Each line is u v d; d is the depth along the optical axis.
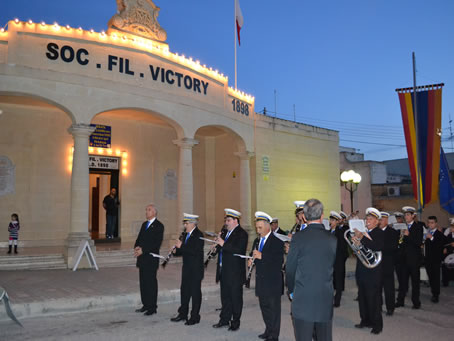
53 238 15.30
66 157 15.84
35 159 15.23
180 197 15.16
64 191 15.69
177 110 15.02
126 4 14.20
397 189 29.81
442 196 17.97
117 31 13.90
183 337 6.14
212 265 13.42
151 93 14.26
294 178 20.33
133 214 17.28
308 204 4.45
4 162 14.64
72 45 12.76
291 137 20.44
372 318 6.44
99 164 16.69
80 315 7.57
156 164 18.25
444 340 6.03
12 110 14.96
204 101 16.19
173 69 15.11
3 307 7.21
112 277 10.57
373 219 6.63
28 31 12.08
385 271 7.62
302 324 4.12
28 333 6.41
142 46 14.20
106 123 16.92
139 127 17.80
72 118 12.69
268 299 5.88
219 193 20.20
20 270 11.63
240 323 7.02
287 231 18.95
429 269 9.01
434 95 15.29
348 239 6.80
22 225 14.78
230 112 17.31
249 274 6.21
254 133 18.70
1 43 11.79
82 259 12.08
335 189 22.50
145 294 7.66
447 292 10.13
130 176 17.34
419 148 15.40
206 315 7.63
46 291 8.62
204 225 20.12
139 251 7.59
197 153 20.16
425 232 10.77
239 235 6.64
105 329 6.61
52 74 12.27
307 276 4.18
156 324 6.91
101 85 13.12
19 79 11.78
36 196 15.13
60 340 6.02
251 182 18.62
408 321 7.20
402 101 15.71
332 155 22.56
